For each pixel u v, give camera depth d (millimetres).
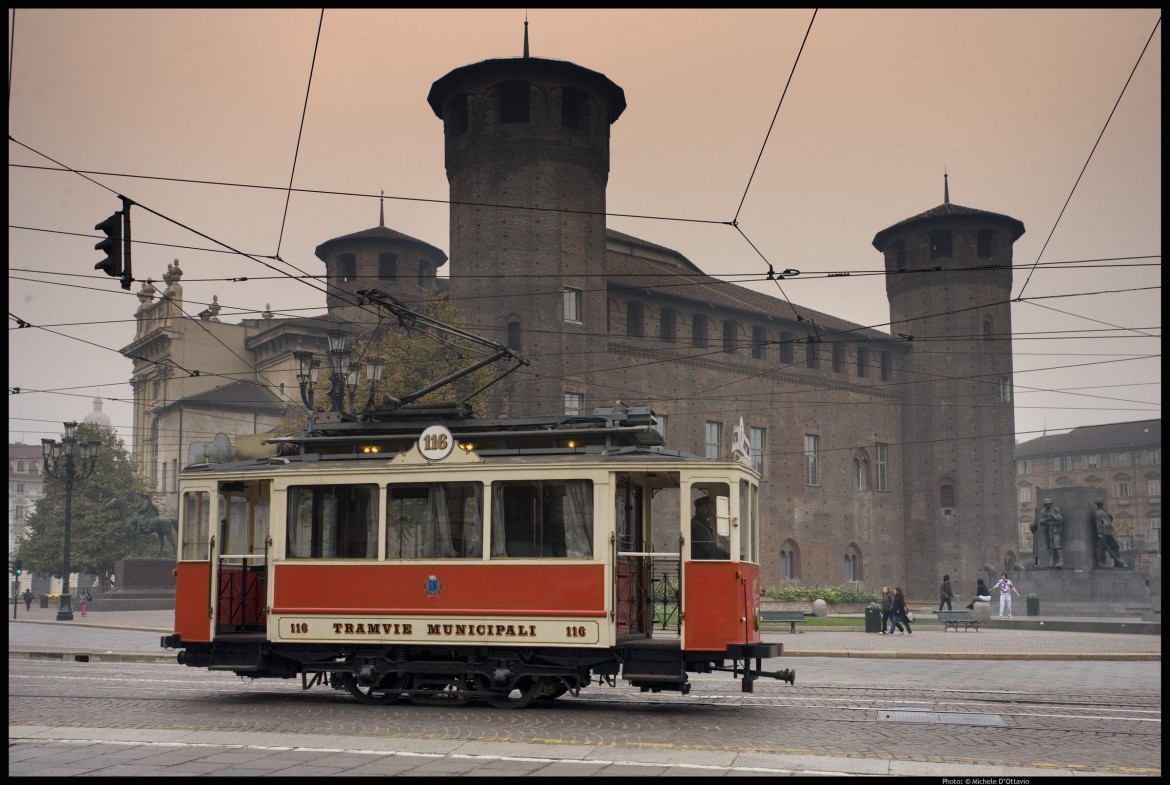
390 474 14562
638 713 13547
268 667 14961
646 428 14625
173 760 9695
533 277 50250
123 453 71688
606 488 13812
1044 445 140375
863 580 67812
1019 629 38625
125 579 55281
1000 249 69625
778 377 65125
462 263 51156
